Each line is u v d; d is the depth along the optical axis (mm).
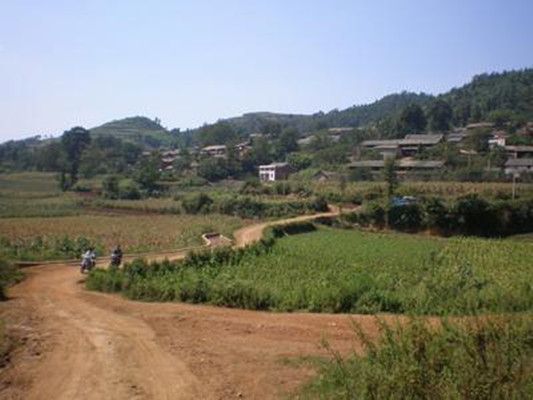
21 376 13695
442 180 111562
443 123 189125
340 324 19875
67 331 19078
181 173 157750
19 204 112062
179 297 28172
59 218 93750
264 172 150750
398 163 125000
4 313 22750
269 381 13133
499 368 8594
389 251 55031
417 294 24516
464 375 8500
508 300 21609
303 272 38125
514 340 9250
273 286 29047
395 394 8891
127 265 37562
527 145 135625
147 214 101938
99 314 23062
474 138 139750
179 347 16641
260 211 97000
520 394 8219
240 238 66125
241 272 38219
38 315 22562
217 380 13344
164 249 59375
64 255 52375
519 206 80250
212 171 152375
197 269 39531
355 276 31406
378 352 10609
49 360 15164
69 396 12391
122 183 134750
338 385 11438
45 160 193125
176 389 12773
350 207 97312
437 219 80000
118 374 13898
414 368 8922
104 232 75125
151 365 14680
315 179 132625
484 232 79562
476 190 93688
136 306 25703
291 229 73188
